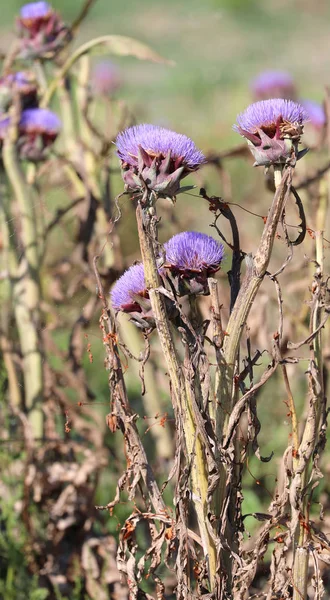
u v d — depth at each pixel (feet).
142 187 7.00
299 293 10.54
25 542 9.20
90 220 9.61
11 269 9.46
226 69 35.37
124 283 7.25
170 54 40.37
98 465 9.20
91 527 9.12
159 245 7.06
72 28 9.71
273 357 7.16
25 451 9.37
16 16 9.65
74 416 9.57
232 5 48.39
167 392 10.04
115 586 9.02
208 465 7.11
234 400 7.19
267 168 7.06
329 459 9.50
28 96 9.45
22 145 9.30
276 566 7.32
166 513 7.36
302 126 6.96
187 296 7.25
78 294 11.11
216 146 22.06
